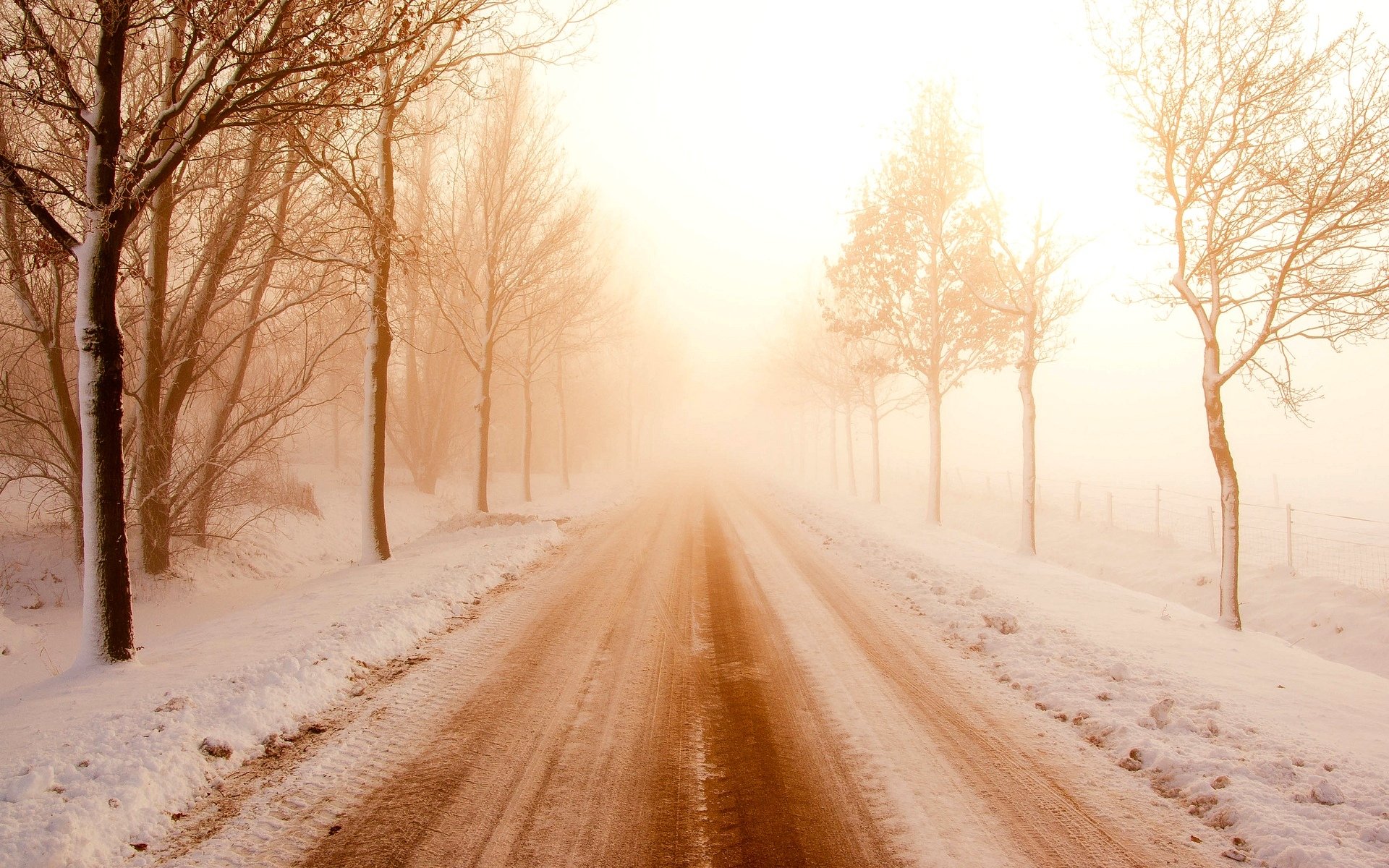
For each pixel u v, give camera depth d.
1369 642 9.58
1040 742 5.09
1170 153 10.44
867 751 4.85
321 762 4.47
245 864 3.34
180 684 5.56
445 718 5.21
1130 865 3.55
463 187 19.25
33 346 11.90
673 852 3.54
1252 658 7.79
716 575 11.11
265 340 14.88
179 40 6.91
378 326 11.93
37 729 4.63
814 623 8.32
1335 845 3.63
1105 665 6.71
